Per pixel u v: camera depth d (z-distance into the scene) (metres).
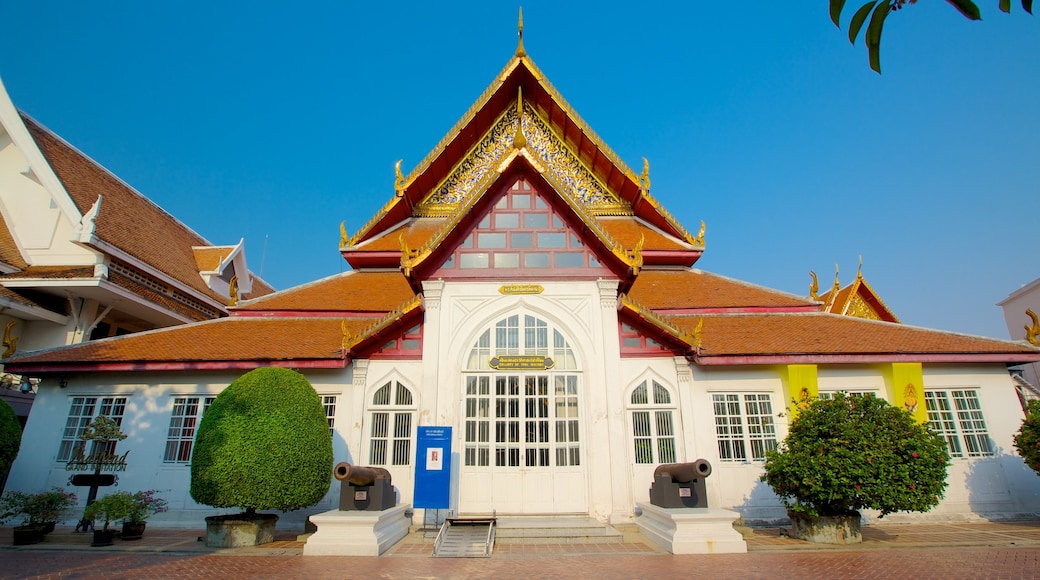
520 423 14.56
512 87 22.47
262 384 12.91
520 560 10.99
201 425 12.66
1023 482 15.80
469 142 22.67
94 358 15.71
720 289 20.16
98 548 12.07
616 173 22.14
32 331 20.91
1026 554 11.27
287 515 15.22
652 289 20.20
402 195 21.12
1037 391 18.39
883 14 2.39
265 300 19.31
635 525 13.54
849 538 12.41
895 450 12.24
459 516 13.84
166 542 12.82
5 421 12.93
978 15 2.21
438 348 14.77
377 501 12.38
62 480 15.55
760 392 15.98
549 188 15.91
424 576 9.75
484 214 15.91
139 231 25.70
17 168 23.06
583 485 14.16
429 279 15.27
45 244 22.19
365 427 15.37
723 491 15.22
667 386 15.67
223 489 11.99
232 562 10.78
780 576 9.56
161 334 17.38
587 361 14.76
